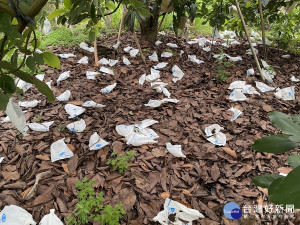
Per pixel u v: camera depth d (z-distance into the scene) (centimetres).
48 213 130
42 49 310
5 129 185
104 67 269
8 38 62
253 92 239
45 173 151
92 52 297
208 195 142
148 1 270
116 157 163
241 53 329
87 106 211
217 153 170
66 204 135
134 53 299
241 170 158
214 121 200
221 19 286
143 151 168
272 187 52
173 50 322
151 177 151
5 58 252
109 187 145
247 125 197
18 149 168
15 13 53
